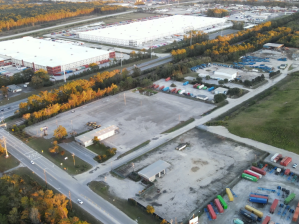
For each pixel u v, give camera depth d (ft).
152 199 323.57
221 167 375.66
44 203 295.89
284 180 348.59
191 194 329.11
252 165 374.02
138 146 428.97
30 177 363.76
